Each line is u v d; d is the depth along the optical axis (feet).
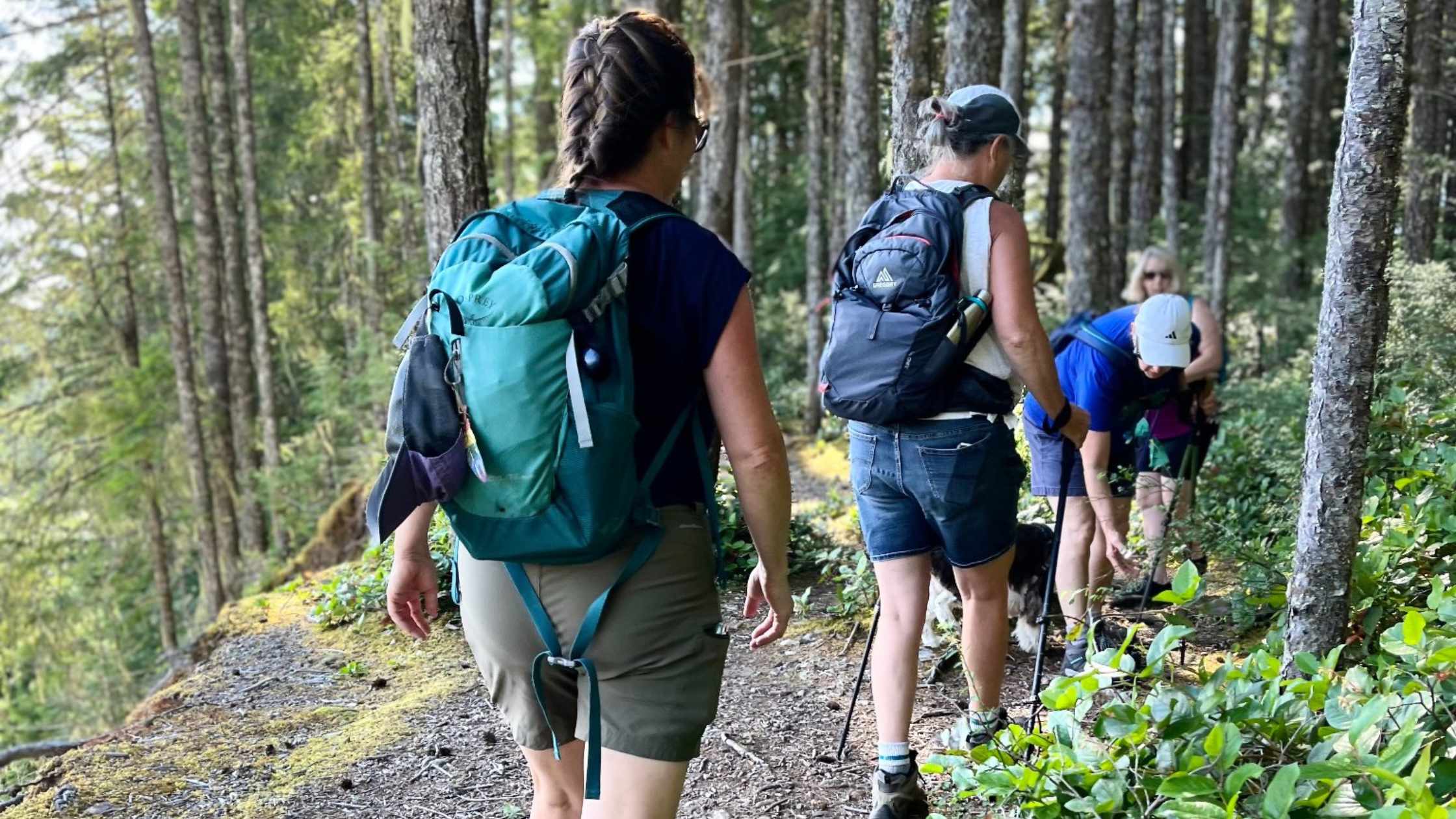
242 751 12.75
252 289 60.34
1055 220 65.98
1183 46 78.28
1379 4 7.99
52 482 60.90
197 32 55.98
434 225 21.02
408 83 68.95
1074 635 11.82
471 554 5.82
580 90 6.10
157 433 61.62
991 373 9.15
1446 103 33.47
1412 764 7.13
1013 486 9.50
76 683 63.36
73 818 11.10
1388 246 8.27
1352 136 8.20
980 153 9.43
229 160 61.31
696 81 6.27
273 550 55.83
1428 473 12.28
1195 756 7.22
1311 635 8.88
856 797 10.75
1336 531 8.71
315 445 61.11
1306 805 6.77
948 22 21.22
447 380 5.66
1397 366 17.12
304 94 74.43
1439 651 7.58
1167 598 8.47
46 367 61.00
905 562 9.71
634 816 6.05
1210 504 17.76
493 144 73.82
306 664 15.84
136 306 72.38
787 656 14.78
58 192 60.90
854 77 35.47
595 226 5.74
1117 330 12.96
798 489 31.35
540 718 6.46
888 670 9.65
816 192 43.98
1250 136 74.43
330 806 11.21
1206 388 15.38
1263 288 54.54
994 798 9.51
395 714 13.53
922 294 8.97
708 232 5.99
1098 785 7.43
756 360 5.92
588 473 5.51
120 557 65.10
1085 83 37.11
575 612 5.93
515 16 75.66
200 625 60.59
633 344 5.82
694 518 6.15
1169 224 55.67
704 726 6.17
